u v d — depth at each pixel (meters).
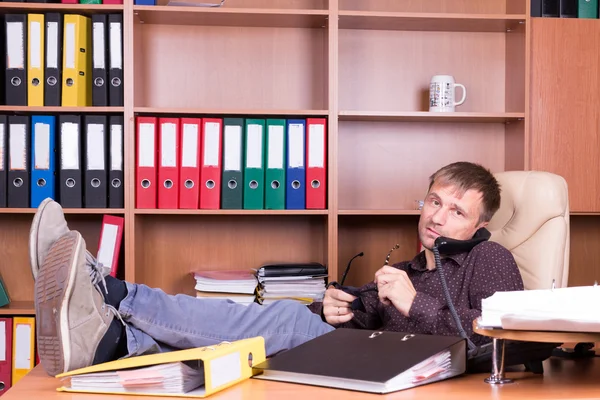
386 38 3.11
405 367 1.14
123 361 1.22
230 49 3.06
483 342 1.58
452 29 3.08
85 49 2.79
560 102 2.92
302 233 3.11
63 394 1.17
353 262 3.11
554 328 1.08
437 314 1.61
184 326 1.56
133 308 1.54
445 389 1.14
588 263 3.22
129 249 2.76
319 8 3.08
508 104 3.09
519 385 1.18
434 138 3.13
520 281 1.81
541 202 2.14
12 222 3.05
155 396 1.14
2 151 2.75
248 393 1.12
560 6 2.95
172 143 2.78
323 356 1.23
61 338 1.38
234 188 2.80
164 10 2.77
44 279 1.43
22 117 2.75
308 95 3.07
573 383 1.19
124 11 2.75
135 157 2.78
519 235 2.15
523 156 2.92
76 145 2.75
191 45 3.04
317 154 2.81
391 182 3.12
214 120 2.79
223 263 3.08
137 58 2.89
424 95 3.12
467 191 1.88
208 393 1.11
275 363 1.23
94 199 2.76
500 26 3.03
